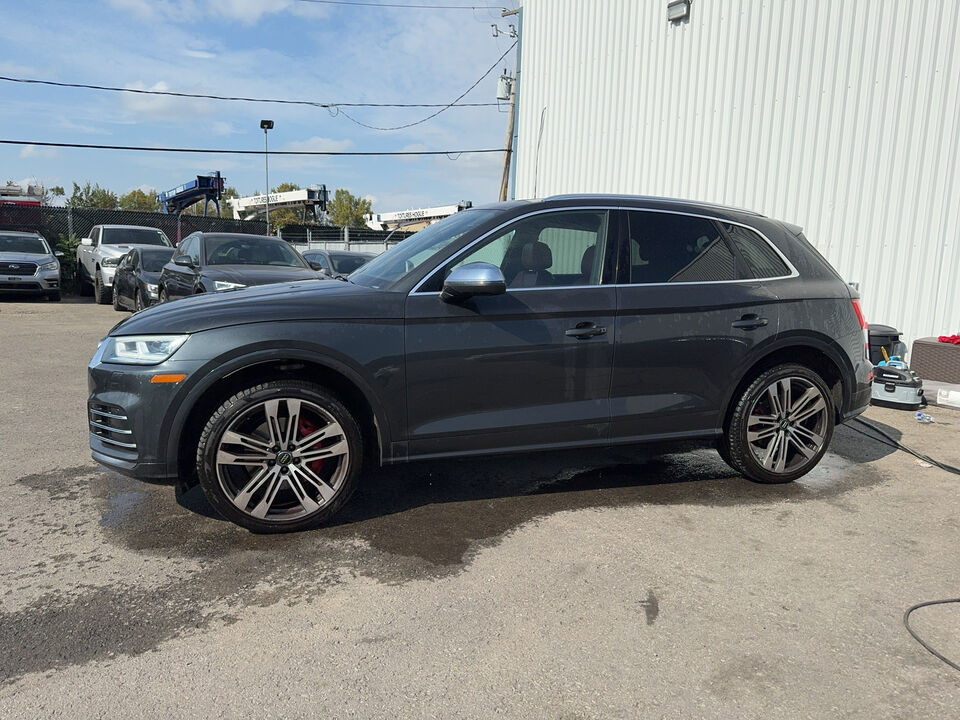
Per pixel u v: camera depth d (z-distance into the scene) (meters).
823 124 8.41
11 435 5.06
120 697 2.16
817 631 2.59
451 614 2.68
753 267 4.08
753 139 9.23
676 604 2.77
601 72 11.68
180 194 35.59
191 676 2.28
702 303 3.86
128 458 3.22
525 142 13.80
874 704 2.17
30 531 3.41
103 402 3.24
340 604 2.74
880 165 7.89
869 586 2.95
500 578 2.97
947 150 7.30
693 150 10.06
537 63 13.31
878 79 7.84
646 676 2.30
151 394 3.15
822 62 8.38
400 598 2.79
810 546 3.34
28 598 2.76
